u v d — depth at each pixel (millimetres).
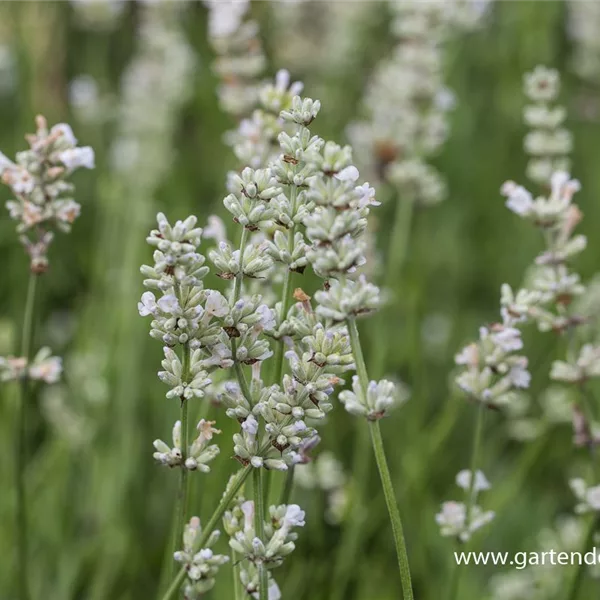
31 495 1071
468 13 1490
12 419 1104
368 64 1990
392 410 1177
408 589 743
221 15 984
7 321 1284
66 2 1738
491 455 1276
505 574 1065
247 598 776
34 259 858
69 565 1040
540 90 1043
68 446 1133
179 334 750
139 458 1210
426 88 1287
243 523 771
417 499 1067
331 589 968
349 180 740
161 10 1608
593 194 1791
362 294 739
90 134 1738
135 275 1401
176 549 773
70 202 853
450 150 1813
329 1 1800
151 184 1534
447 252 1677
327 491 1058
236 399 753
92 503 1134
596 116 1880
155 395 1267
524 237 1650
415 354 1192
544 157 1049
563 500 1257
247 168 761
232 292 759
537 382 1352
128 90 1563
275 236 768
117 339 1280
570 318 875
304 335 763
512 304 837
